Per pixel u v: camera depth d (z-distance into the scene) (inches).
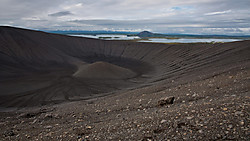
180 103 412.8
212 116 244.7
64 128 354.3
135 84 1386.6
